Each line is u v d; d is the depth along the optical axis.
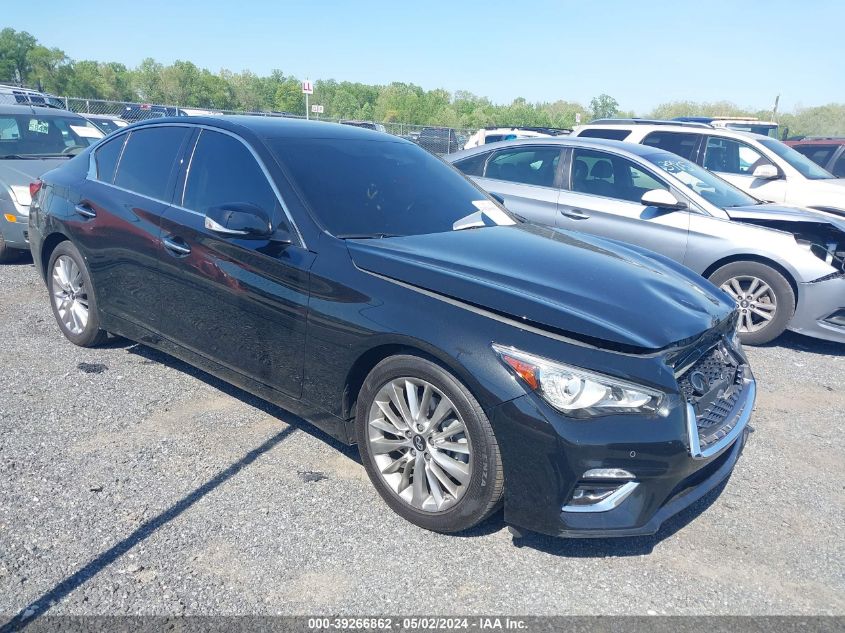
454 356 2.83
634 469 2.69
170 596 2.60
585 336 2.76
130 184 4.45
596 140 6.88
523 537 3.07
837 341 5.82
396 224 3.70
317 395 3.41
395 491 3.16
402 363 3.03
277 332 3.51
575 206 6.59
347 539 3.00
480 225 4.02
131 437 3.80
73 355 4.92
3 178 7.20
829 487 3.65
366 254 3.27
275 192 3.66
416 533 3.07
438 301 2.99
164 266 4.05
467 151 7.56
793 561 3.00
